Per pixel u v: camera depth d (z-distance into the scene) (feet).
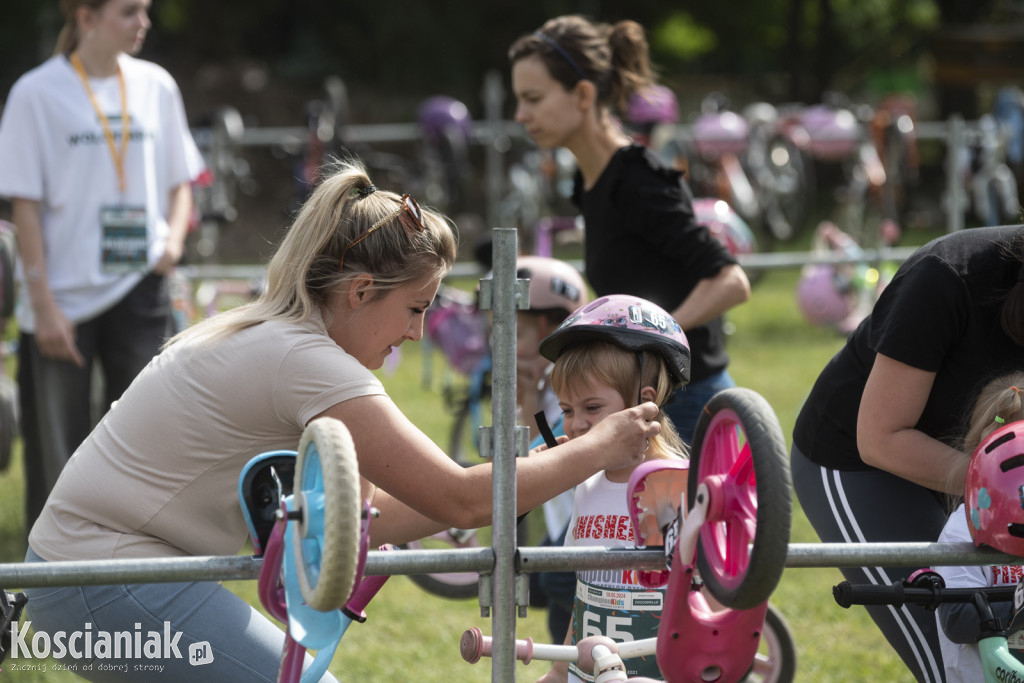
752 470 18.37
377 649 40.78
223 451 21.81
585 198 36.11
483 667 39.47
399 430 21.13
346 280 22.02
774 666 34.27
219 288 75.66
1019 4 186.29
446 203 125.80
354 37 204.03
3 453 57.31
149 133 48.37
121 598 22.18
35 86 46.39
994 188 112.98
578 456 21.44
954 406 24.95
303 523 17.67
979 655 24.47
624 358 25.54
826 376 27.48
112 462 22.36
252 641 22.22
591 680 24.06
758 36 223.92
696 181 117.91
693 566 19.22
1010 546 20.22
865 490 27.12
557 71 34.73
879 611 26.27
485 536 51.57
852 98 227.40
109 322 48.03
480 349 67.21
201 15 206.28
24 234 46.19
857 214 119.75
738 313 107.34
